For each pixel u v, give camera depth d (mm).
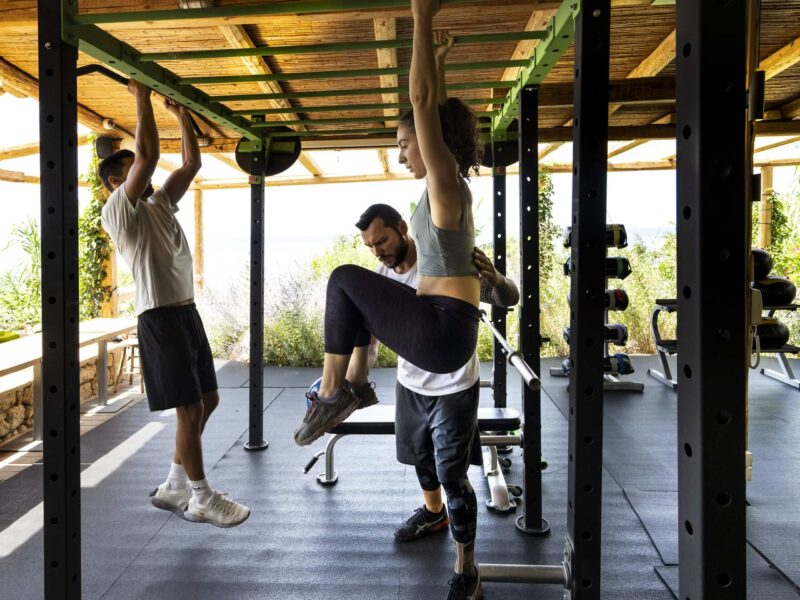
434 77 1485
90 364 5727
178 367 2607
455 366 1611
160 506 2848
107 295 6535
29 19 2775
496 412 3387
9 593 2465
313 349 7488
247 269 8594
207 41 3598
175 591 2459
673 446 4309
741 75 764
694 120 781
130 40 3561
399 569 2623
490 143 3805
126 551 2795
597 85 1495
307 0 1977
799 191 8352
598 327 1497
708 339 782
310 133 4059
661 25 3551
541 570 1724
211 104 3191
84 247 6430
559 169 8258
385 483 3623
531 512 2941
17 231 7203
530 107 2736
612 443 4383
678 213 831
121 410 5332
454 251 1643
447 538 2898
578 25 1506
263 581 2531
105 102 4922
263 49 2295
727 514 790
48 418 1735
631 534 2949
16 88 4305
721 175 771
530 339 2846
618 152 7207
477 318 1682
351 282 1657
